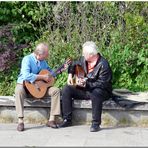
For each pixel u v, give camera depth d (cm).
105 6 1003
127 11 999
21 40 1037
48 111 854
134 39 970
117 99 838
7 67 988
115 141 755
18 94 820
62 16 1020
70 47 984
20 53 1012
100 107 808
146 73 949
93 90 809
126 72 955
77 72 833
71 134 792
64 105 834
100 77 812
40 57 836
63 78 941
